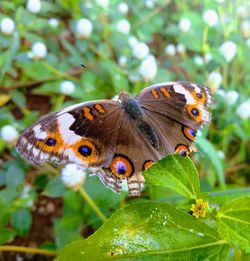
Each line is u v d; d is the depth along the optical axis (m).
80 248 0.06
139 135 0.06
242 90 0.13
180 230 0.06
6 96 0.10
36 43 0.11
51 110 0.11
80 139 0.06
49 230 0.10
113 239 0.06
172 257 0.06
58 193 0.08
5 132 0.09
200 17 0.14
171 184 0.06
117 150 0.06
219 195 0.09
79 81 0.11
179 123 0.06
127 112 0.06
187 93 0.07
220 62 0.11
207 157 0.10
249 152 0.12
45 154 0.06
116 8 0.13
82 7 0.13
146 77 0.10
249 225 0.06
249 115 0.11
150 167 0.06
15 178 0.09
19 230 0.09
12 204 0.08
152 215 0.06
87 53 0.12
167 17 0.14
